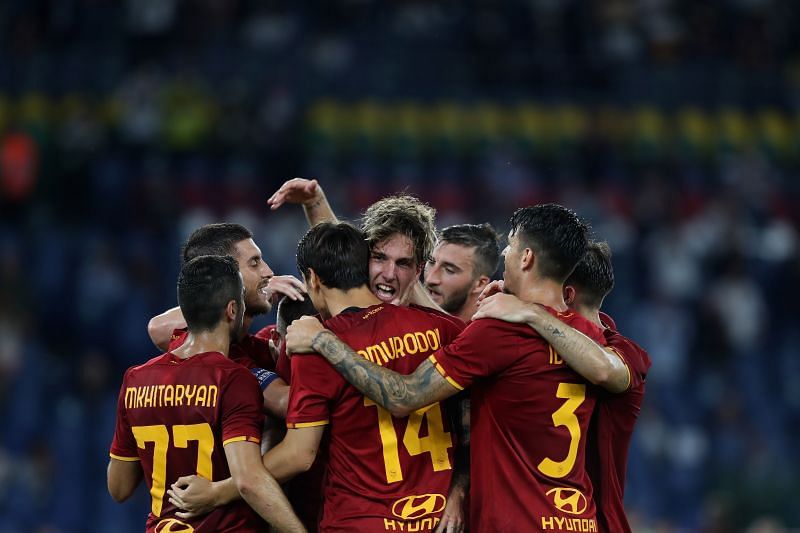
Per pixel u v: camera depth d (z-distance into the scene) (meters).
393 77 53.72
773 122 56.56
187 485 12.69
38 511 34.12
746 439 39.62
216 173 46.41
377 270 13.58
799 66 60.47
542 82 54.84
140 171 46.09
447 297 15.69
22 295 40.31
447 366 12.54
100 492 35.06
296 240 43.00
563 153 51.41
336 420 12.70
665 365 42.03
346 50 54.03
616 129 53.41
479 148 51.47
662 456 38.00
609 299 43.81
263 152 47.44
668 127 54.22
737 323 44.28
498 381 12.84
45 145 46.47
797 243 48.34
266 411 13.43
